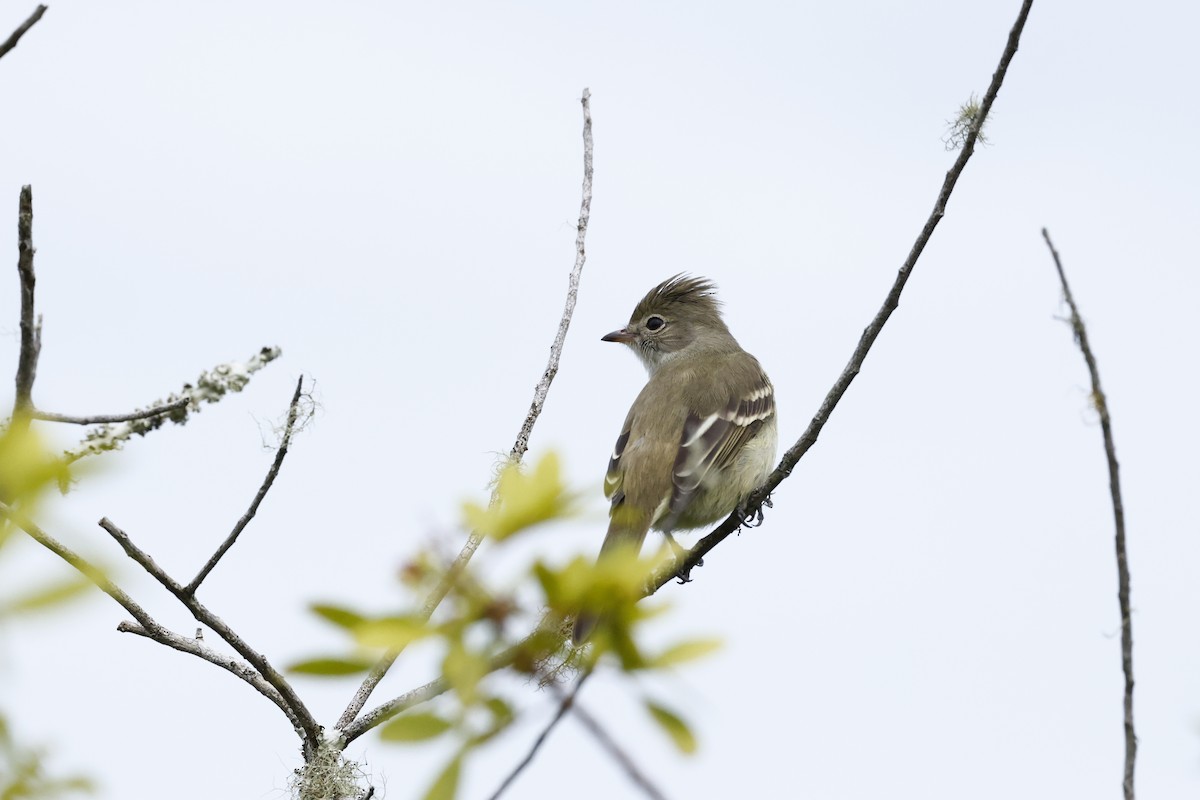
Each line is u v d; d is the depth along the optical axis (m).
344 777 8.30
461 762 4.33
